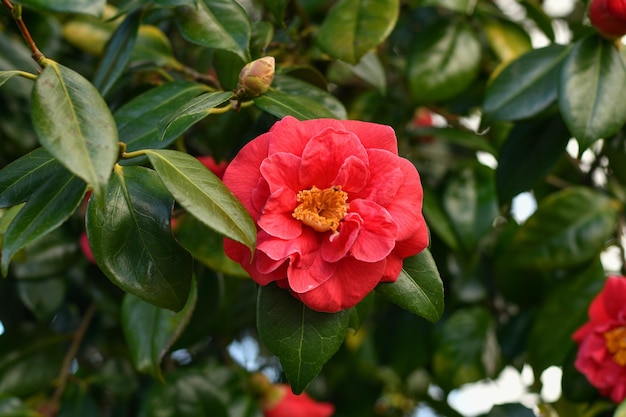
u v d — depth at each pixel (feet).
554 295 2.96
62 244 3.03
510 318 3.29
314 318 2.24
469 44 3.06
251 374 3.31
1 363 3.07
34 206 2.16
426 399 4.00
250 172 2.23
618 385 2.65
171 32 3.29
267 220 2.17
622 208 3.02
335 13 2.74
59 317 3.57
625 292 2.65
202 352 3.73
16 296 3.25
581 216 2.96
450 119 3.32
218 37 2.48
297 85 2.54
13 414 2.95
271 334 2.23
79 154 2.04
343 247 2.17
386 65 3.34
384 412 4.39
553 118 2.81
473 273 3.36
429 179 3.23
